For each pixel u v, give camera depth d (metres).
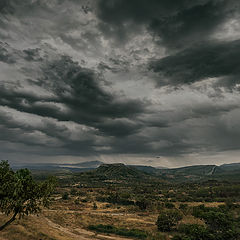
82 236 55.53
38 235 41.19
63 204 127.75
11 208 26.84
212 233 58.44
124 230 65.19
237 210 106.44
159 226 69.38
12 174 29.20
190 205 132.25
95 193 198.00
